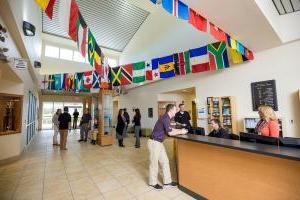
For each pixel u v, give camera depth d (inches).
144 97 402.9
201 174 104.0
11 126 191.6
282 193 71.0
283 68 164.4
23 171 153.9
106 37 412.2
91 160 187.8
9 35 128.6
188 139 105.5
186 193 113.1
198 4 98.1
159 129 124.5
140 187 122.3
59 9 72.2
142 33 379.6
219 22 118.6
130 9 338.6
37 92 425.7
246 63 194.5
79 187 122.6
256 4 100.5
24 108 215.0
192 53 224.1
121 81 280.8
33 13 176.1
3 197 108.1
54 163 177.2
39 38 264.8
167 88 332.8
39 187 122.4
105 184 127.3
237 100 201.6
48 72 404.2
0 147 173.0
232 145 83.1
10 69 142.3
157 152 122.6
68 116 245.8
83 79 309.9
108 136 271.3
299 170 67.2
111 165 170.7
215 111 217.3
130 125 438.9
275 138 82.3
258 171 78.6
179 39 279.9
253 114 185.5
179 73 235.3
